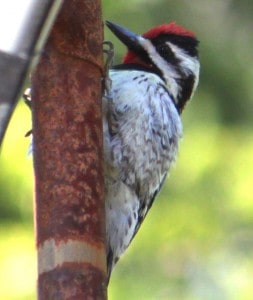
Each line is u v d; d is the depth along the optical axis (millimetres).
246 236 14969
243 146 14406
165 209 14547
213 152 14422
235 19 14516
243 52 14383
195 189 14531
